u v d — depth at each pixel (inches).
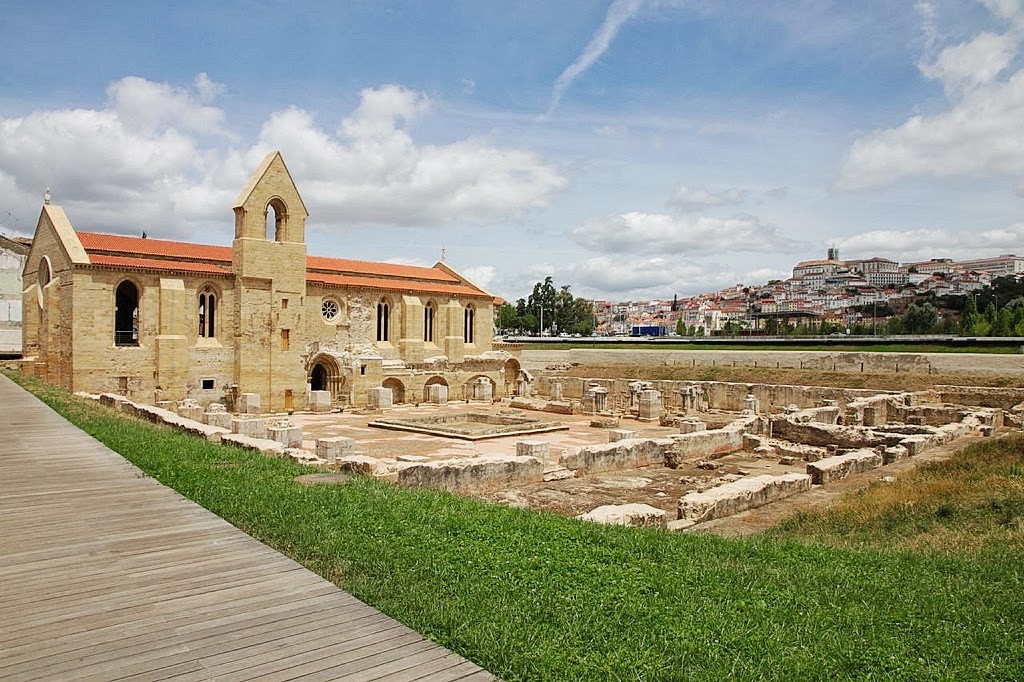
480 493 1122.7
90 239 2516.0
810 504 964.6
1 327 3742.6
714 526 827.4
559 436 2053.4
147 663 323.9
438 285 3602.4
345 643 353.1
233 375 2694.4
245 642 349.7
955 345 3535.9
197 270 2576.3
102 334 2381.9
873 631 401.7
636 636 381.4
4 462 836.0
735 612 426.6
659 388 3120.1
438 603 412.2
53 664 320.8
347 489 758.5
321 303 3034.0
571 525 648.4
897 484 1015.0
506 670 332.5
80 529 548.1
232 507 631.2
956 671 353.4
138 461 846.5
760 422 1809.8
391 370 3011.8
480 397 3152.1
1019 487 851.4
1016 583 510.6
